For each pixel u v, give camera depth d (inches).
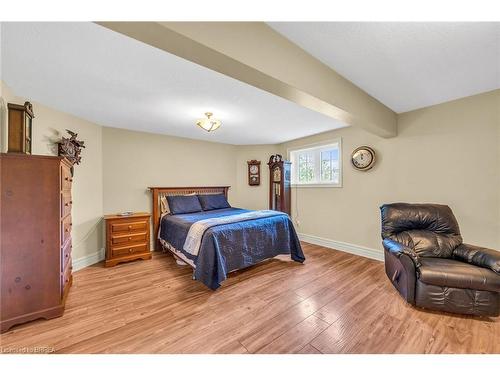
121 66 66.5
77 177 114.3
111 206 133.6
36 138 94.0
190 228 109.1
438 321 68.6
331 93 73.4
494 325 66.2
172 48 43.5
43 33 50.8
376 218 128.0
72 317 71.7
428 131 106.1
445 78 79.7
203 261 92.8
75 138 107.3
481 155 91.4
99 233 127.1
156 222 146.4
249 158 196.7
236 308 77.3
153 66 66.6
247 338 61.7
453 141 98.6
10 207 64.7
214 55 45.7
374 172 128.0
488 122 89.7
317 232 161.8
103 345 58.9
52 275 71.0
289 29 55.2
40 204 69.1
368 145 130.3
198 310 76.1
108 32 51.1
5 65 65.3
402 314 72.6
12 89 81.4
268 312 74.7
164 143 156.4
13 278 65.0
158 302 81.6
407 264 75.7
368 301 81.2
